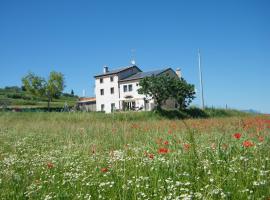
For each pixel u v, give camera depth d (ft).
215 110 174.09
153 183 19.69
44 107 259.39
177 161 22.86
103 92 241.96
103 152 35.91
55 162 31.99
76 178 23.25
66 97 426.10
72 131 64.75
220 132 47.24
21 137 62.03
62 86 264.11
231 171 19.54
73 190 21.04
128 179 21.47
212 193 16.21
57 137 59.26
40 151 44.19
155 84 164.45
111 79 237.04
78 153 36.65
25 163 32.99
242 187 17.31
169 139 37.58
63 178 24.02
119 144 44.04
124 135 51.31
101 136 55.16
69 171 27.61
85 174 24.27
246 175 18.97
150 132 52.80
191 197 16.58
